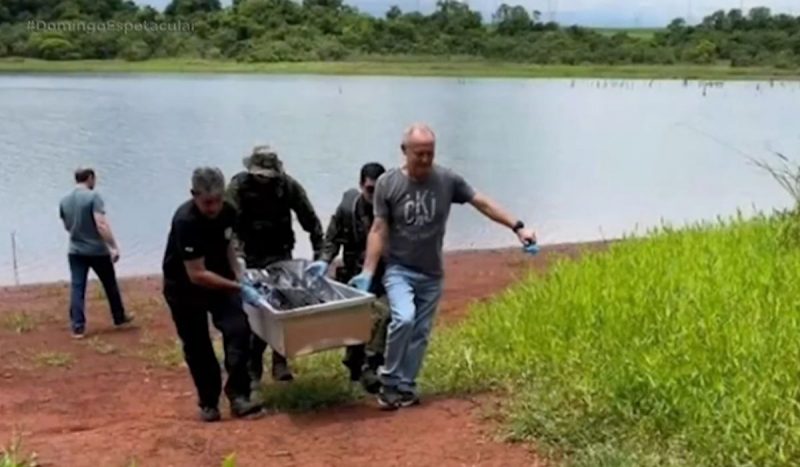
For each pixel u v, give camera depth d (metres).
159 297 13.03
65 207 10.92
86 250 10.94
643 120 51.34
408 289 6.78
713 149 37.09
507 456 5.75
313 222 7.60
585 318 7.32
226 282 6.71
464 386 7.17
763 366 5.78
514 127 46.06
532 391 6.54
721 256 8.95
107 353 10.12
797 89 90.31
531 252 6.79
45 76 92.44
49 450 6.24
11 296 13.55
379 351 7.34
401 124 45.06
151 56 111.44
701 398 5.64
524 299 8.48
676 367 6.00
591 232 19.95
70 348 10.36
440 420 6.48
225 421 6.90
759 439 5.12
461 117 51.34
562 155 34.78
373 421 6.59
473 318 9.09
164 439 6.41
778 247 9.52
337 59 112.44
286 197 7.48
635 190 26.17
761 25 121.62
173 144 35.31
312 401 7.18
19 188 24.66
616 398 5.95
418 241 6.76
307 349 6.63
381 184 6.76
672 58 119.62
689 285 7.71
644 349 6.41
